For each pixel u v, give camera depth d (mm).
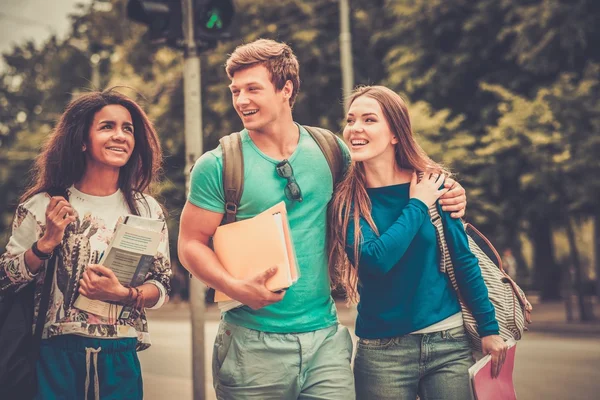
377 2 31297
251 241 4199
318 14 30047
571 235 23031
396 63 28172
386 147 4551
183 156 30625
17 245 4258
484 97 26984
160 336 22531
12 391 4035
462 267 4535
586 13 23906
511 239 31453
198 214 4367
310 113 29375
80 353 4121
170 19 8562
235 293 4117
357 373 4684
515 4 25172
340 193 4504
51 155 4340
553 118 21922
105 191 4410
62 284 4176
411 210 4426
